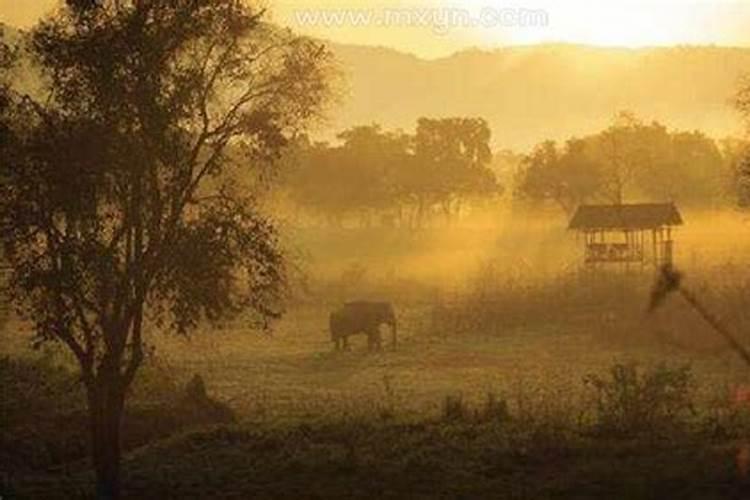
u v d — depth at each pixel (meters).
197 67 37.72
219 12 37.41
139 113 36.31
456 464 36.62
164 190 37.00
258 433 43.00
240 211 37.38
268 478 36.75
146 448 42.72
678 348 69.94
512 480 34.84
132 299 36.91
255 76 38.47
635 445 37.09
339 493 34.28
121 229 36.69
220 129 37.81
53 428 46.12
